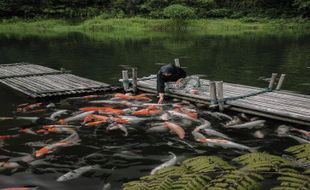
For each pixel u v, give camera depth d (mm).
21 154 6480
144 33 39438
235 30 42469
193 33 39062
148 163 6051
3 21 47719
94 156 6359
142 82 12078
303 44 28016
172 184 2309
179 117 8500
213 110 9328
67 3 51594
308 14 47438
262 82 14109
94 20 46938
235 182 2234
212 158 2537
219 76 15445
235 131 7715
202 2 49500
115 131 7641
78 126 7984
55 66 18266
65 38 33875
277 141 7059
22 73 14500
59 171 5773
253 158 2453
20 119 8617
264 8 49688
